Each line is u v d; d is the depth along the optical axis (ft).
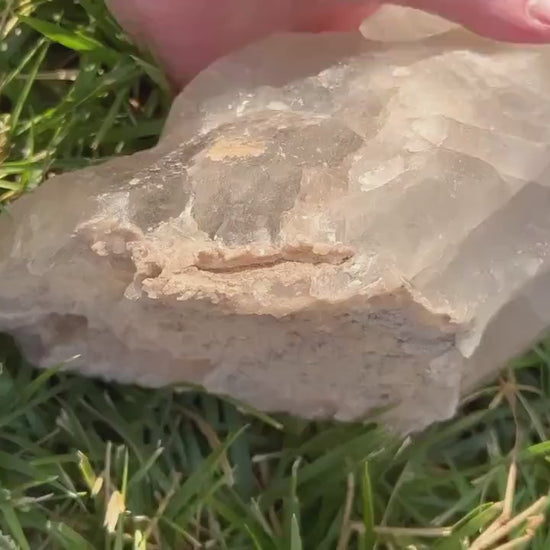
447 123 0.85
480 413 0.96
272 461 0.95
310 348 0.87
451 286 0.83
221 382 0.92
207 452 0.95
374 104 0.87
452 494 0.96
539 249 0.88
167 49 1.00
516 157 0.85
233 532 0.92
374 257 0.81
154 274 0.81
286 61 0.91
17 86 1.02
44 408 0.94
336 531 0.92
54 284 0.87
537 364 0.99
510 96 0.87
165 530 0.91
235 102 0.91
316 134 0.86
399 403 0.92
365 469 0.89
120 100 1.02
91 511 0.91
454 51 0.89
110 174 0.88
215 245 0.82
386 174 0.84
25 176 0.98
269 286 0.81
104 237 0.83
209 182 0.85
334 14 0.95
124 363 0.93
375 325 0.83
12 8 1.03
